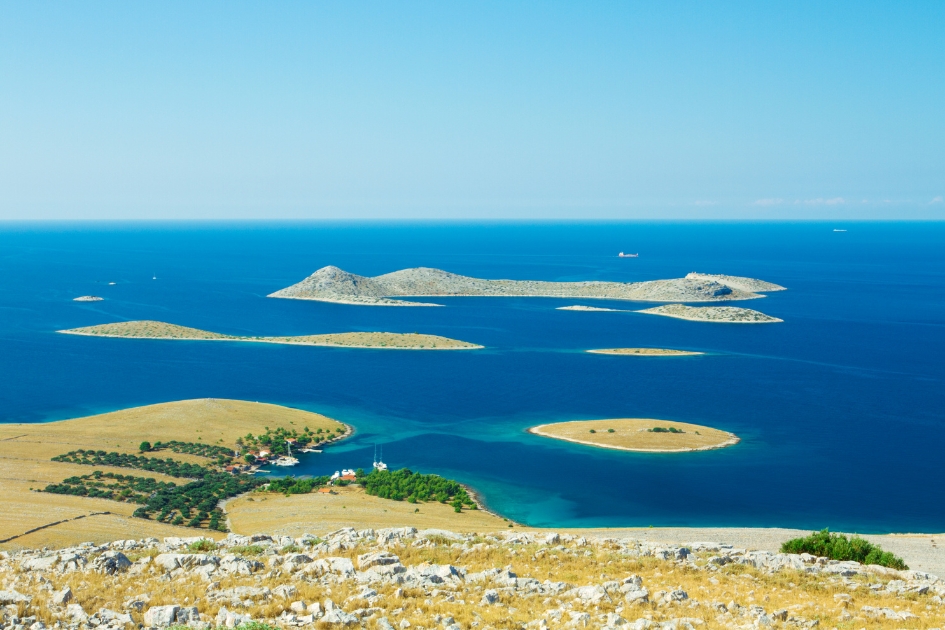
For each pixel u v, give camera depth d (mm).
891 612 35938
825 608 36688
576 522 132500
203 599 34938
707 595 38812
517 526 120000
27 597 34406
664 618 34000
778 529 97812
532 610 34656
